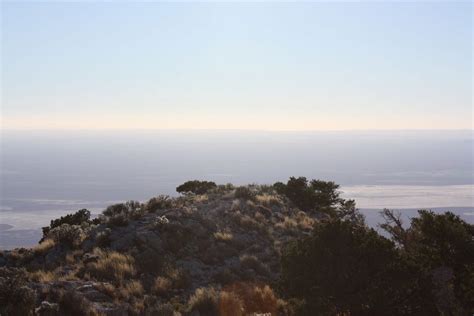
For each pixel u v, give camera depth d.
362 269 17.00
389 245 17.83
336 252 17.41
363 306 16.52
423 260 19.58
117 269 22.45
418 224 21.58
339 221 18.14
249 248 26.52
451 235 20.00
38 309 16.52
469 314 17.42
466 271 18.89
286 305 19.45
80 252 25.42
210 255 25.00
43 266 23.80
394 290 16.64
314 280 17.20
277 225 30.52
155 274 22.88
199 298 19.20
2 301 16.70
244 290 21.19
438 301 17.69
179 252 25.17
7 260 25.19
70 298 17.50
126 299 19.50
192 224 27.89
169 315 17.95
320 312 16.66
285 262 18.20
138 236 26.05
